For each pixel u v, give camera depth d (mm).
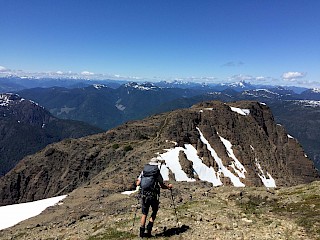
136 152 107062
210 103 158000
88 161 119562
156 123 159750
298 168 149875
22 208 63281
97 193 58844
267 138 153500
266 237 15602
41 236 23562
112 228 19562
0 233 38094
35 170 127688
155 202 16297
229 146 133000
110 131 149750
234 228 17266
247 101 175000
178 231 17141
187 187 45469
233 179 111500
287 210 20125
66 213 44062
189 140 117812
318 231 15828
